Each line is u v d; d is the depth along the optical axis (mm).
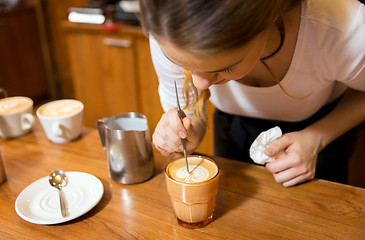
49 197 886
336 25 824
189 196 726
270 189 897
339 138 1229
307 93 1012
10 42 3330
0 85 3303
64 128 1133
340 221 782
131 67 2695
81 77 2949
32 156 1086
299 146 913
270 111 1136
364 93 1031
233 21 523
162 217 813
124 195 893
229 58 573
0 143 1167
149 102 2789
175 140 851
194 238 747
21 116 1179
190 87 984
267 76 998
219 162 1016
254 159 924
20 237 763
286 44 881
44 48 3723
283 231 759
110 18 2688
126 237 756
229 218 802
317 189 893
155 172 987
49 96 3959
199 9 514
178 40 542
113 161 919
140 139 898
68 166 1030
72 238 757
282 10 634
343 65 891
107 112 3002
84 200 867
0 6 3281
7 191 925
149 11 556
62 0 3469
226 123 1328
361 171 1652
